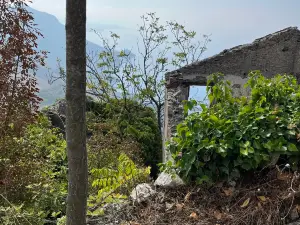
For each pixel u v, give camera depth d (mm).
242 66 8734
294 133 3846
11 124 4758
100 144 7863
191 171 3969
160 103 14344
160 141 11219
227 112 4223
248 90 8664
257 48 8680
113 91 13633
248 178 3879
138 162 8242
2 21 4496
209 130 4031
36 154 5156
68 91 2322
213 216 3559
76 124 2354
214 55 8758
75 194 2459
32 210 4121
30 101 4961
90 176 5613
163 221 3598
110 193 4215
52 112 9414
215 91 4398
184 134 4035
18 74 4797
